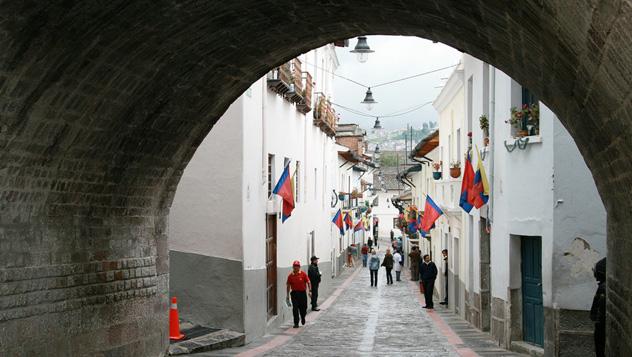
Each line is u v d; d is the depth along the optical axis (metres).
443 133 30.47
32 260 9.58
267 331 21.05
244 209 18.34
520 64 10.10
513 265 16.80
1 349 8.87
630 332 8.52
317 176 34.81
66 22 7.87
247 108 18.62
